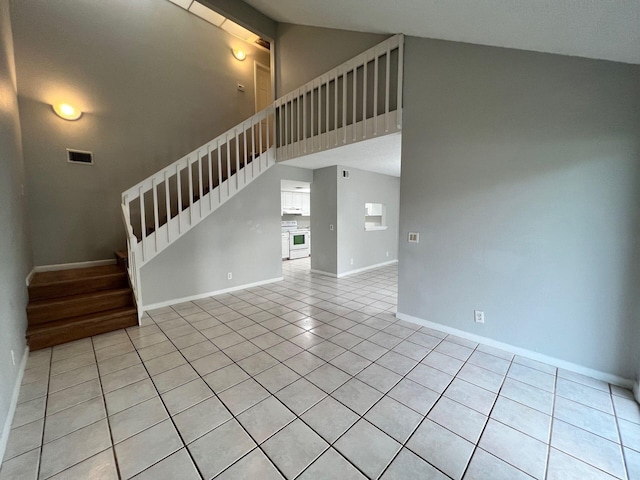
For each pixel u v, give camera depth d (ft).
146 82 14.42
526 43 7.06
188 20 15.84
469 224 8.91
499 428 5.45
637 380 6.35
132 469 4.57
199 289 13.85
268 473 4.48
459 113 8.83
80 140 12.62
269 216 16.57
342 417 5.73
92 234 13.10
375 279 17.97
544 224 7.59
